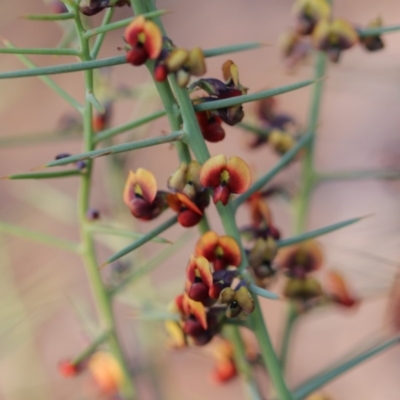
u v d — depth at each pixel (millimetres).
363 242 567
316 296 409
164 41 361
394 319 431
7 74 351
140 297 445
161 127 644
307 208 441
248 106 441
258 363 407
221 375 410
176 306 384
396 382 676
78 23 365
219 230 699
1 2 617
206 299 365
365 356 390
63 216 473
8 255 498
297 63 438
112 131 388
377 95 562
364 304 690
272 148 436
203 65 359
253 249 382
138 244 365
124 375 418
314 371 673
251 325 374
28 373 531
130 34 356
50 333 680
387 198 673
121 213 471
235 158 363
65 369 409
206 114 370
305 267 408
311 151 438
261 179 382
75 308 432
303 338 697
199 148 364
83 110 387
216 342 414
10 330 456
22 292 482
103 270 489
